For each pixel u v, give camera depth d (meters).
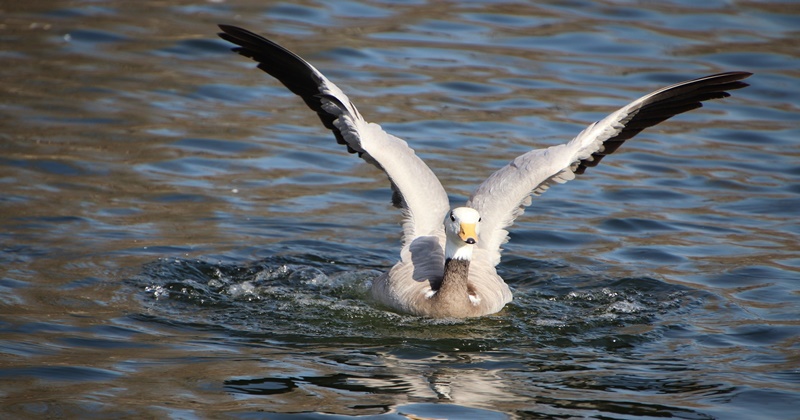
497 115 19.25
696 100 11.76
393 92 20.11
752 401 9.11
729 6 26.44
